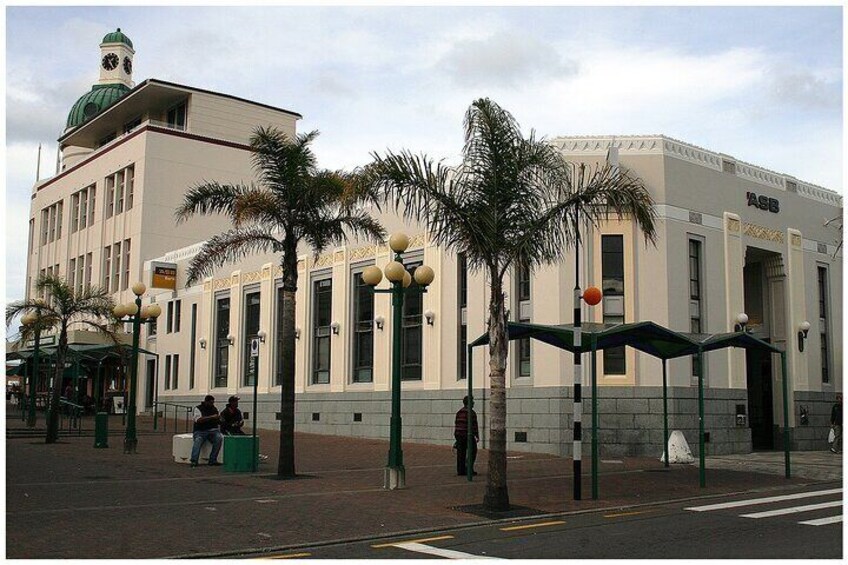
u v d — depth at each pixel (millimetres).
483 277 26547
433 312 28234
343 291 32125
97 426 24672
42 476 17109
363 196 14859
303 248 34375
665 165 25969
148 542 10711
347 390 31375
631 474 19656
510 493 16062
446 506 14242
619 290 25172
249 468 18828
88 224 53188
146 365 45562
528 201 14727
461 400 27000
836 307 32469
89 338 43312
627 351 24844
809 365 30703
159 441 27250
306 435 31516
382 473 18906
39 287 28469
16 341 36594
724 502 15312
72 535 10938
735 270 27719
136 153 48250
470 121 14719
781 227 30297
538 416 24719
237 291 38344
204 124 49688
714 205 27469
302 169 18406
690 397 25219
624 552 10328
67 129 59531
